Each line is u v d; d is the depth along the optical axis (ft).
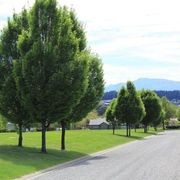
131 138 225.76
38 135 189.16
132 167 81.71
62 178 65.67
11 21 119.44
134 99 257.75
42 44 106.01
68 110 106.93
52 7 108.17
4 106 117.19
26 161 87.56
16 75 107.96
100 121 520.01
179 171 73.61
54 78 103.60
